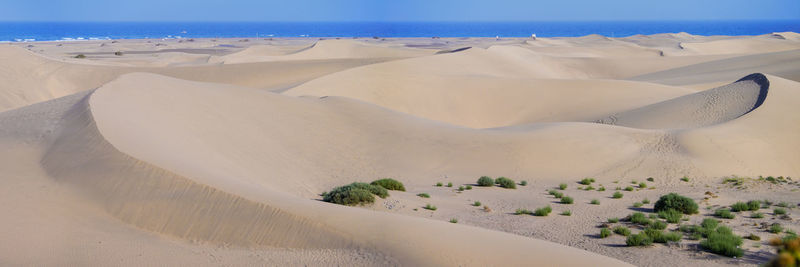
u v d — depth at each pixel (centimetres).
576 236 1652
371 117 3669
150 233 1281
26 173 1672
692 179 2761
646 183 2697
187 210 1340
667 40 17562
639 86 6109
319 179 2586
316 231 1198
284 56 9950
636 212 1947
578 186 2605
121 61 9162
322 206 1406
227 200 1349
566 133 3381
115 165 1584
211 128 2753
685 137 3316
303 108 3616
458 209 2019
